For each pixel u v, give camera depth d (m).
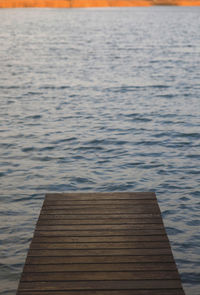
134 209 8.65
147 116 19.14
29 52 43.81
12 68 33.47
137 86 25.81
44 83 27.14
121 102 21.84
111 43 51.75
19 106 21.22
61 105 21.39
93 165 13.48
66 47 48.09
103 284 6.25
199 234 9.33
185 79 27.92
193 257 8.45
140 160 13.86
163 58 38.19
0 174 12.76
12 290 7.47
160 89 24.89
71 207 8.77
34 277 6.41
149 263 6.74
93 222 8.10
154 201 9.02
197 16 104.44
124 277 6.40
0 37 60.84
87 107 20.92
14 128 17.52
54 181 12.24
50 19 94.44
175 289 6.13
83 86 26.06
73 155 14.39
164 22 86.69
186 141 15.72
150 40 55.00
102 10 125.19
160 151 14.70
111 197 9.26
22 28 75.31
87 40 55.69
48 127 17.66
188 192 11.45
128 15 105.62
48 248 7.20
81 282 6.29
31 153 14.61
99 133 16.78
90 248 7.19
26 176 12.62
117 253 7.03
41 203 10.84
